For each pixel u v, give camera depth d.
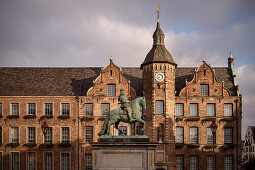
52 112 47.00
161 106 45.06
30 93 47.59
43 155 45.78
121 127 46.12
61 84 49.62
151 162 24.50
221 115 46.72
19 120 46.72
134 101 26.31
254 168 75.06
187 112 46.91
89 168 45.84
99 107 46.91
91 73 52.25
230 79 50.12
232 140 46.38
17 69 52.50
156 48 46.94
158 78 45.28
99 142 24.62
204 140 46.28
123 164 24.64
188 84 47.53
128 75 51.75
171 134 44.66
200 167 45.66
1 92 47.56
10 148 46.12
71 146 45.97
